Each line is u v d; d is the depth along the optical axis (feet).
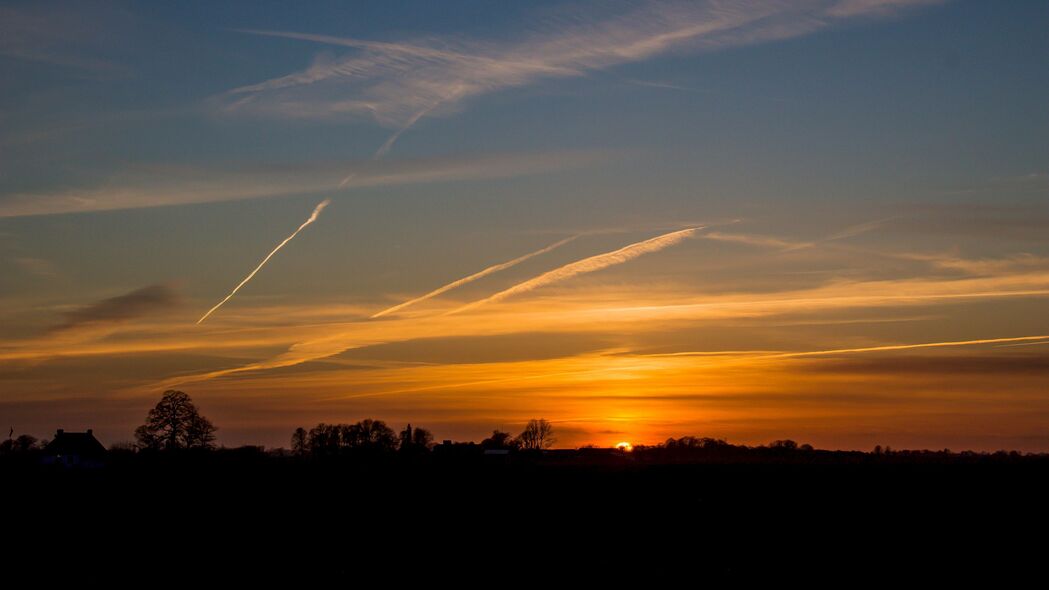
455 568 154.61
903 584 143.74
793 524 208.23
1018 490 273.95
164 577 147.33
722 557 165.07
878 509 233.76
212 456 407.64
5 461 402.31
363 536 190.70
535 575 148.56
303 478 318.24
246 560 162.09
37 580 144.77
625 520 215.72
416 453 471.21
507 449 495.41
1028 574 152.15
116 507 235.40
